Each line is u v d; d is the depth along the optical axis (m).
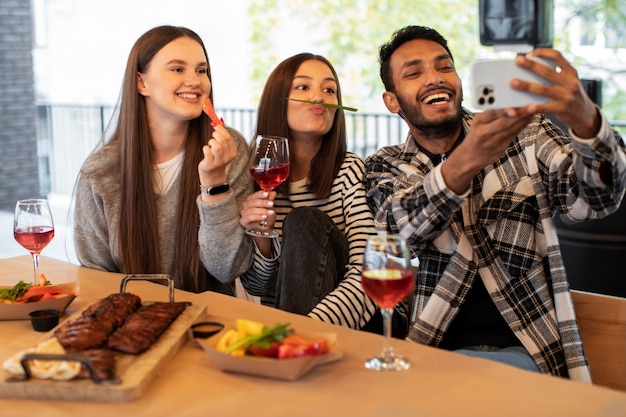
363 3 11.32
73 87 12.16
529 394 1.41
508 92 1.68
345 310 2.18
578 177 1.93
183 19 12.37
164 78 2.47
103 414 1.36
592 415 1.32
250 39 12.14
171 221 2.60
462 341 2.17
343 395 1.41
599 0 7.77
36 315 1.85
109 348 1.57
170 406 1.38
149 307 1.80
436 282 2.20
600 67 7.87
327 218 2.33
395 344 1.67
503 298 2.11
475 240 2.15
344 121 2.62
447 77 2.25
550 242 2.09
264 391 1.44
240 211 2.45
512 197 2.14
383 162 2.40
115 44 12.18
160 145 2.58
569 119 1.75
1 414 1.37
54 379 1.44
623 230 3.49
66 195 9.38
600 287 3.58
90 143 9.36
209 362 1.58
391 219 2.19
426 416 1.32
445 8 10.72
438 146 2.33
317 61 2.58
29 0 7.83
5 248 6.32
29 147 8.00
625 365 2.06
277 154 2.22
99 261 2.60
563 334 2.04
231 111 8.91
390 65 2.33
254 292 2.66
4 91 7.75
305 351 1.51
